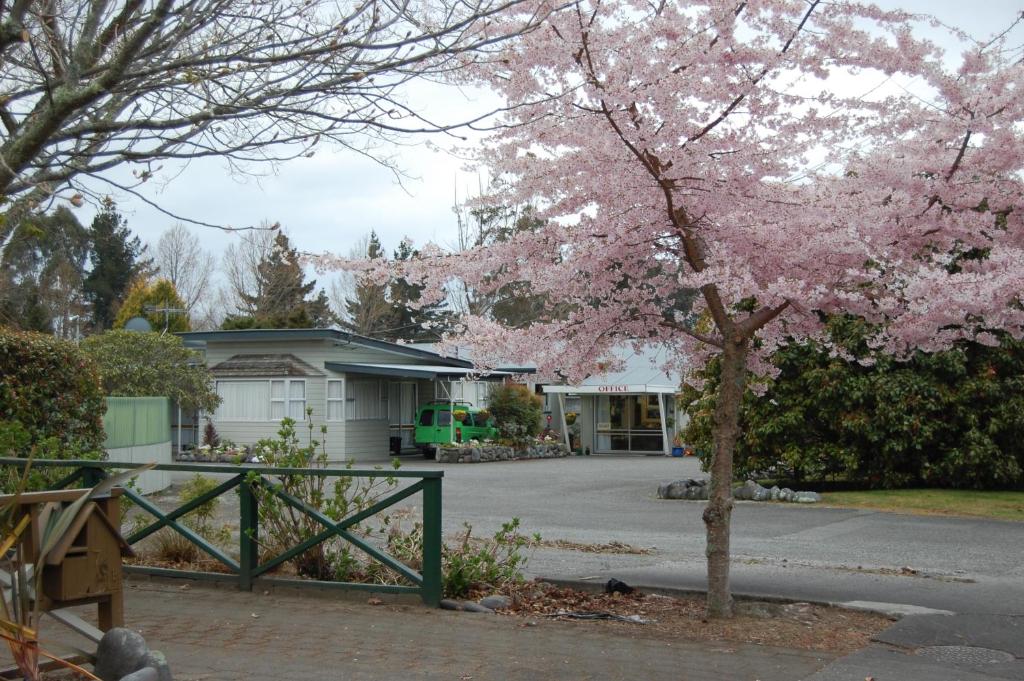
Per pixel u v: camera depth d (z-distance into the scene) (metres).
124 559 9.31
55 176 5.04
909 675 5.82
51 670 5.35
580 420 36.59
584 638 6.73
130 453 17.94
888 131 7.47
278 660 6.04
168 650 6.28
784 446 18.72
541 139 7.26
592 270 7.48
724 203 7.18
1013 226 7.80
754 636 6.81
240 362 32.88
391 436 34.72
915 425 17.39
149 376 28.23
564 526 14.07
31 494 5.00
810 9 6.94
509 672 5.84
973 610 7.59
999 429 17.05
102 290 52.03
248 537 8.29
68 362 15.12
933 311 7.09
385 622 7.14
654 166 7.06
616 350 8.55
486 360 7.85
